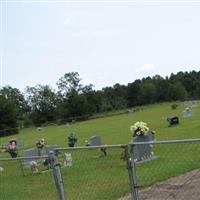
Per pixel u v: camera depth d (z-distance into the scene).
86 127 66.31
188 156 15.26
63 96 143.88
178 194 10.94
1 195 13.45
